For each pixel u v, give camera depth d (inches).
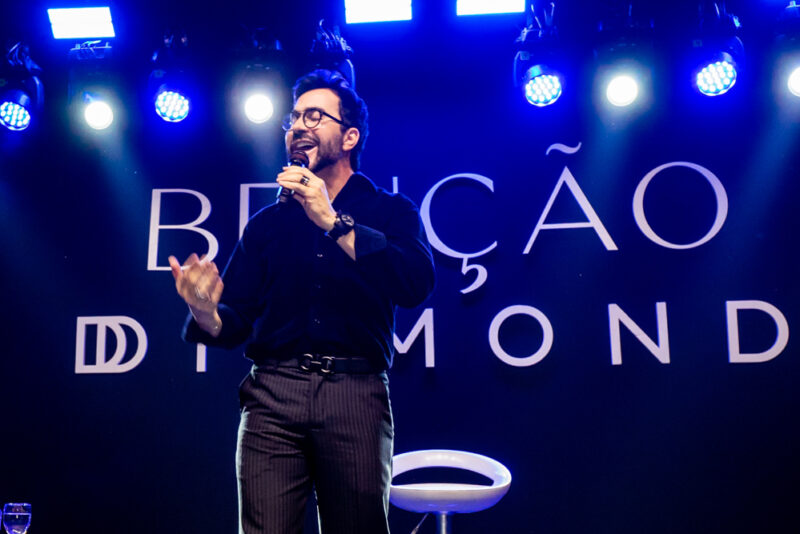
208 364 184.1
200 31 195.2
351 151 102.7
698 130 184.4
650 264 180.4
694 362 175.8
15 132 188.4
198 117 194.2
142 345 185.0
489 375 179.3
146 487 179.6
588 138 186.7
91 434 182.1
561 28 190.2
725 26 175.8
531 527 172.7
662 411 174.7
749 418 172.9
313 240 90.6
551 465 174.9
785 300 176.4
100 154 194.1
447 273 184.1
